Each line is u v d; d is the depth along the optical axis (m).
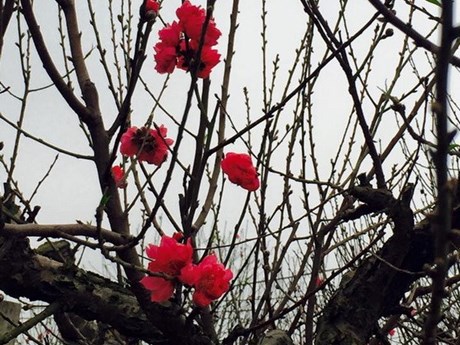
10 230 0.75
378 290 0.90
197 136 0.86
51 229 0.77
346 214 0.91
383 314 0.93
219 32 0.83
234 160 0.90
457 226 0.86
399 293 0.91
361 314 0.90
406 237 0.88
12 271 0.81
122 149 0.88
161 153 0.88
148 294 0.82
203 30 0.76
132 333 0.86
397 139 0.97
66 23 0.86
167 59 0.84
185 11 0.83
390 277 0.90
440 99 0.40
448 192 0.43
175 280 0.75
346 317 0.90
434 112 0.40
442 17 0.39
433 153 0.42
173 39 0.83
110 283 0.87
